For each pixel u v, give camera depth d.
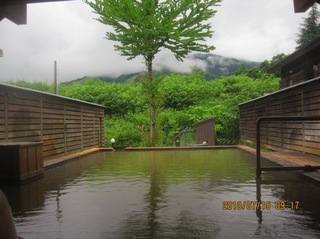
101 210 3.90
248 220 3.41
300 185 5.30
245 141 15.45
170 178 6.09
